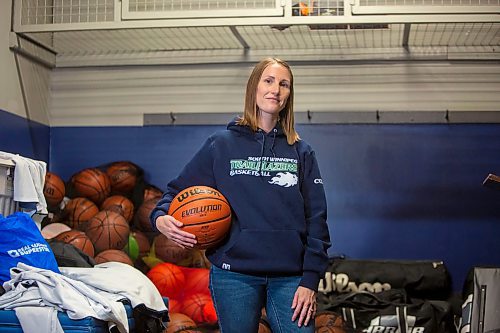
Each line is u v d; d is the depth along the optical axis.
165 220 2.44
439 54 5.03
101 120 5.35
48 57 5.29
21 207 3.68
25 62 4.95
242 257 2.37
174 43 5.25
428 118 5.00
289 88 2.51
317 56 5.13
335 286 4.52
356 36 5.06
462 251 4.90
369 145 5.05
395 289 4.46
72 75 5.41
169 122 5.27
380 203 5.01
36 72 5.13
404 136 5.03
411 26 4.82
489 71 5.00
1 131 4.59
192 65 5.29
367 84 5.09
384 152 5.03
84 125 5.36
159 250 4.56
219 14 4.46
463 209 4.93
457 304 4.66
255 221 2.38
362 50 5.10
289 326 2.36
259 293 2.40
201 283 4.22
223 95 5.25
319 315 4.00
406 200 4.98
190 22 4.49
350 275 4.54
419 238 4.95
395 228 4.98
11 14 4.71
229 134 2.53
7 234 2.95
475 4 4.71
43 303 2.68
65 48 5.35
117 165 5.01
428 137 5.00
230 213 2.45
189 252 4.55
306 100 5.13
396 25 4.93
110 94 5.35
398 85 5.07
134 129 5.30
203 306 4.02
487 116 4.94
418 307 4.16
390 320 4.10
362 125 5.07
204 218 2.40
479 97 5.00
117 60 5.34
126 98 5.34
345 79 5.11
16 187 3.58
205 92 5.27
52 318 2.60
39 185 3.71
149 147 5.28
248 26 4.66
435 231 4.94
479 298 4.24
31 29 4.66
